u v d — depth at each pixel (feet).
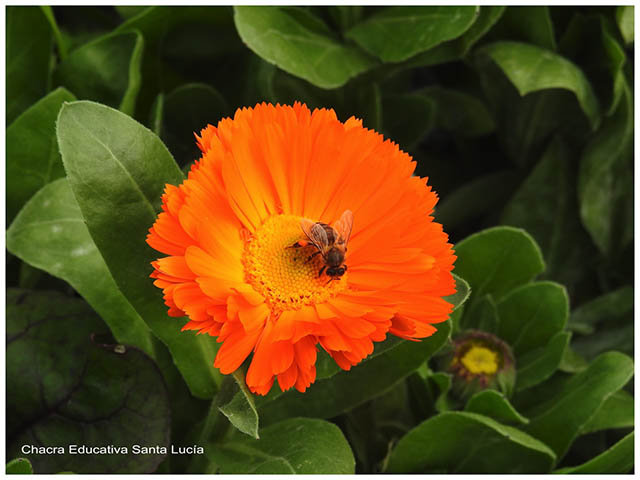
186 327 0.82
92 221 0.89
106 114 0.89
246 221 0.89
